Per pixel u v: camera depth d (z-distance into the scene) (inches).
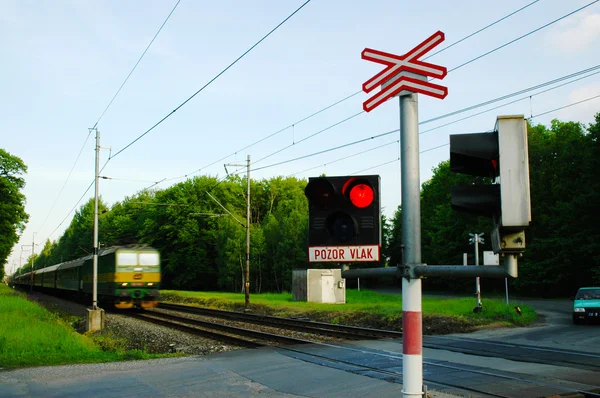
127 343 754.8
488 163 170.6
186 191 3245.6
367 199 191.3
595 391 372.8
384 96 190.1
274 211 3415.4
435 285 2822.3
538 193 2231.8
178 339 771.4
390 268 183.6
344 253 191.0
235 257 2763.3
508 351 587.8
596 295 973.2
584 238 1955.0
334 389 391.9
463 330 847.1
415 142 181.2
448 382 405.4
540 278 2073.1
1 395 388.5
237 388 404.8
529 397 351.6
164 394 387.5
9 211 2393.0
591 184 1937.7
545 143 2310.5
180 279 3186.5
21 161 2480.3
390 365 491.2
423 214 2888.8
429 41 181.5
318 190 193.8
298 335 809.5
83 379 446.6
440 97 180.4
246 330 823.1
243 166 1501.0
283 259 2642.7
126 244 1507.1
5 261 2493.8
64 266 2176.4
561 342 678.5
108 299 1457.9
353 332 854.5
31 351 591.8
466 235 2412.6
